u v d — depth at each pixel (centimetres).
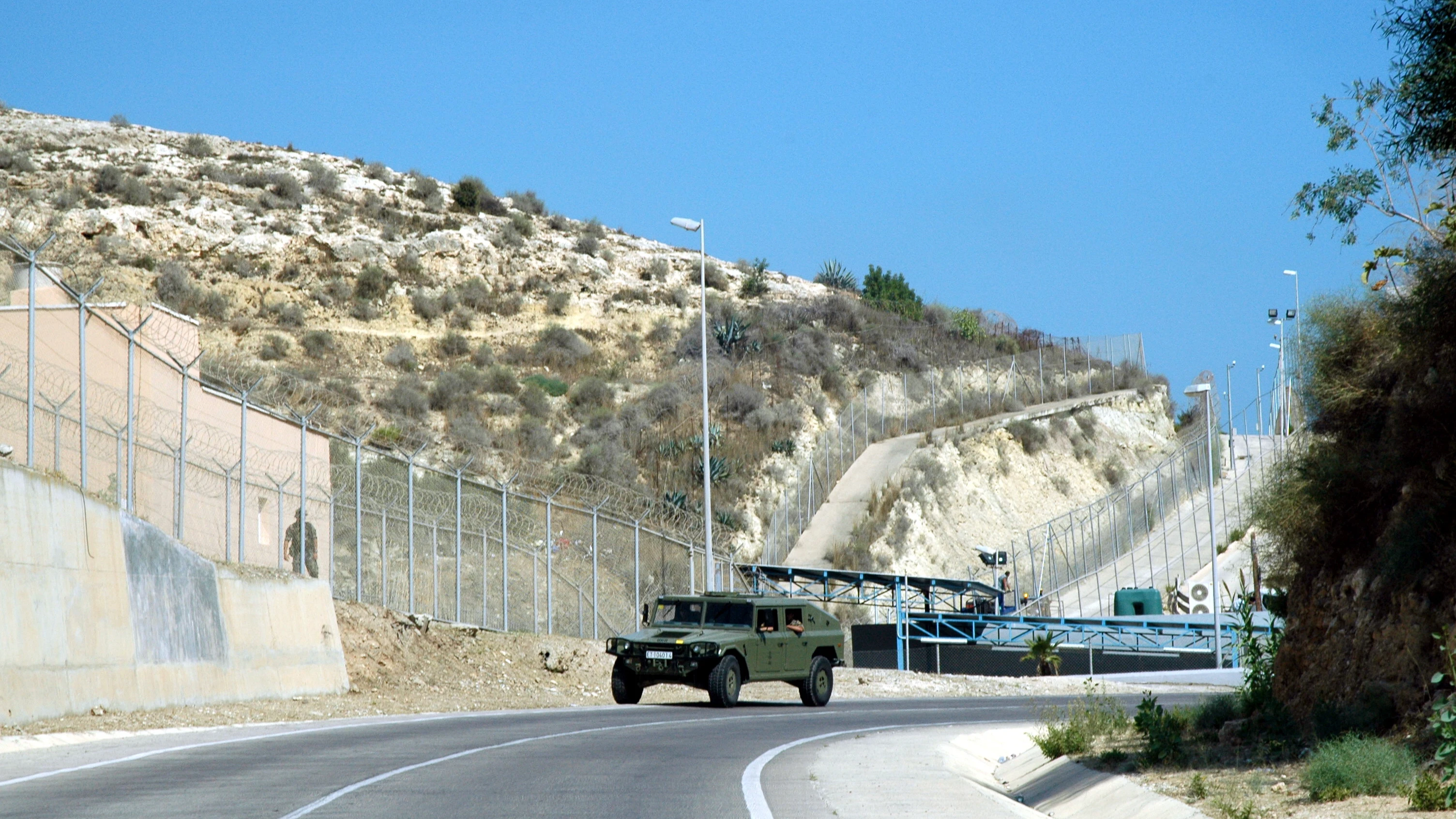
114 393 6694
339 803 2739
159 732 4688
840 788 3153
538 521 11300
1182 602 15675
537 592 9362
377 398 17600
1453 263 3103
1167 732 3409
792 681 7212
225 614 6144
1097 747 3869
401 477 10775
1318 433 3819
